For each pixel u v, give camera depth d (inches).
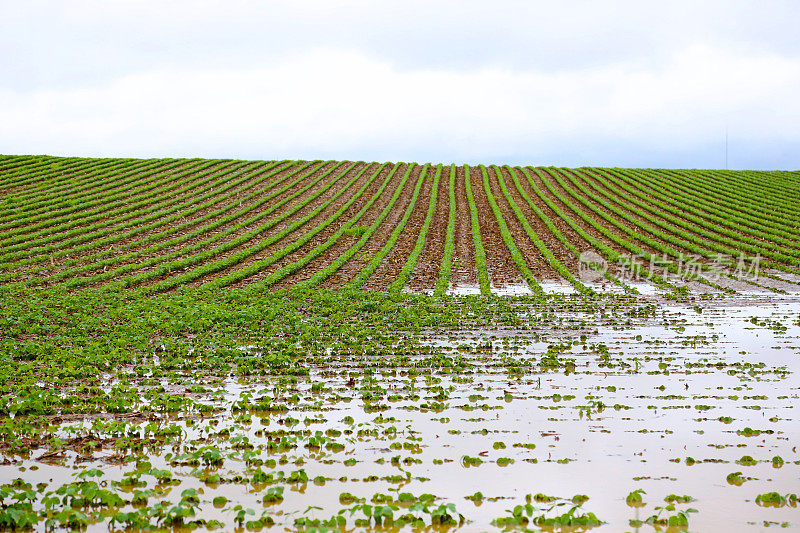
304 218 1674.5
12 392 439.8
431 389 447.2
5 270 1183.6
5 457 323.0
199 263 1242.6
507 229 1583.4
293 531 249.3
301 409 408.8
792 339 634.2
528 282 1060.5
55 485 291.0
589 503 272.5
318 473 305.0
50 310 805.9
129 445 336.8
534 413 394.9
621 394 437.1
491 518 260.2
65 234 1450.5
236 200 1871.3
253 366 523.5
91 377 495.2
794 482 292.8
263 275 1140.5
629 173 2433.6
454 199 1971.0
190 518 258.4
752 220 1713.8
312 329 679.1
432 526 252.7
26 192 1876.2
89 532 249.8
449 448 336.8
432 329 696.4
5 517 247.0
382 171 2426.2
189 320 718.5
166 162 2411.4
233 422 383.9
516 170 2524.6
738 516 260.7
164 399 417.4
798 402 415.5
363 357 562.9
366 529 250.1
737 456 324.2
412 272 1159.6
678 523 249.1
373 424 375.6
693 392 440.8
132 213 1672.0
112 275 1123.3
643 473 303.4
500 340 636.7
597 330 684.7
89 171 2193.7
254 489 288.5
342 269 1189.1
